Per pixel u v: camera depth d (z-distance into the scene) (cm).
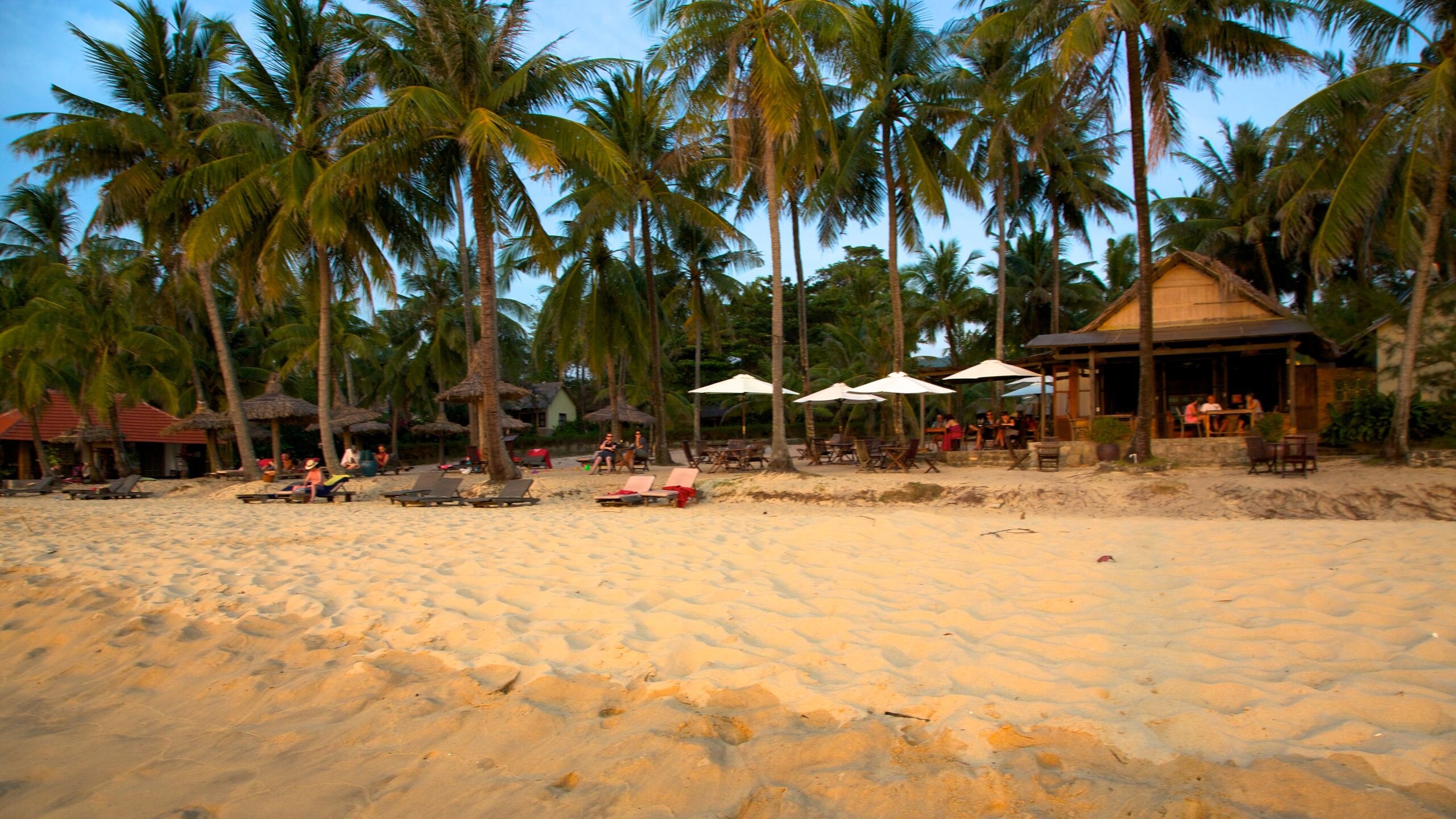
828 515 1256
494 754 366
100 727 445
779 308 1702
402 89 1520
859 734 345
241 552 896
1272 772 290
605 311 2348
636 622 523
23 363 2278
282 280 1880
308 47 2006
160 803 349
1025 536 796
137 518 1413
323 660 505
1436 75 1300
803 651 454
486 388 1788
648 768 334
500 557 777
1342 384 2055
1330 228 1416
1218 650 422
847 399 2098
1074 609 515
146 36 2030
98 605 681
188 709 459
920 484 1493
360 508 1539
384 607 600
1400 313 1830
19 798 366
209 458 2900
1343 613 478
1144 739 321
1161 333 1908
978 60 2289
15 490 2203
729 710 385
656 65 1540
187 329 3269
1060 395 2495
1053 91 1528
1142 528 834
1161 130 1470
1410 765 285
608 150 1600
